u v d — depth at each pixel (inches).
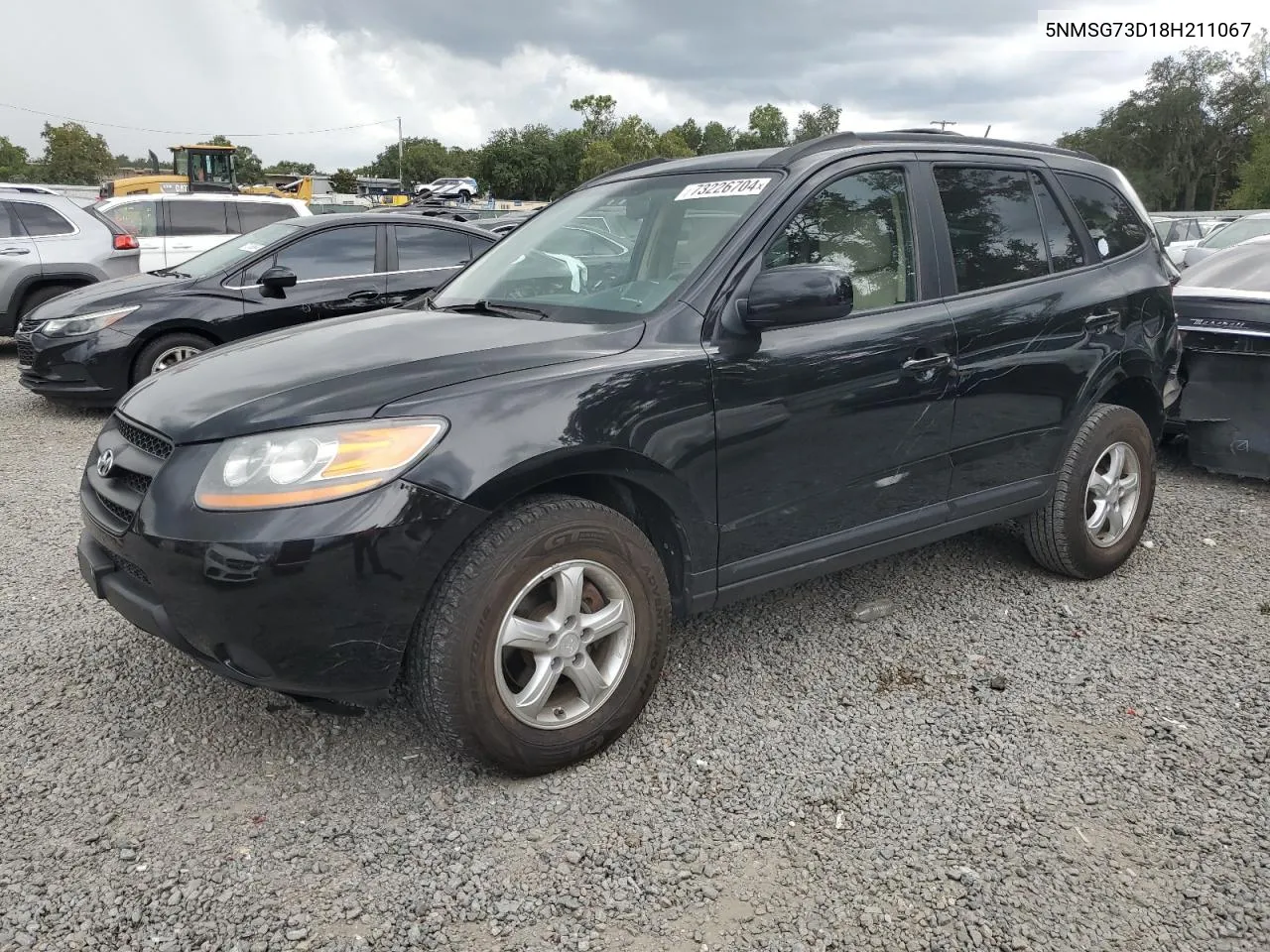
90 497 117.0
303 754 117.9
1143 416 182.2
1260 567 181.5
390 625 100.0
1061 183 166.4
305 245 310.0
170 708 127.7
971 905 93.6
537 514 106.5
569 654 110.9
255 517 96.2
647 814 107.0
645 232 138.5
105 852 99.6
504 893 94.7
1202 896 94.8
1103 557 171.0
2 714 125.9
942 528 148.4
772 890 95.8
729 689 134.5
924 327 138.4
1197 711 129.6
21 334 303.4
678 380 115.4
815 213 132.0
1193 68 3181.6
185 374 121.3
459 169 4896.7
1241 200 2459.4
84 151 3676.2
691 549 121.2
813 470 129.7
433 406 102.0
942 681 137.2
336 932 89.4
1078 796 110.7
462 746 106.3
